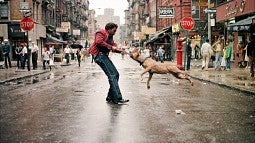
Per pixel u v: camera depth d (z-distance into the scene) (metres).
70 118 8.20
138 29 111.62
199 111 9.09
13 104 10.23
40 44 53.25
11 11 46.22
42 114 8.67
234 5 30.22
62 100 11.04
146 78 19.84
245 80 16.91
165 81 17.75
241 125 7.45
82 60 56.22
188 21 25.14
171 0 56.88
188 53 26.47
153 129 7.09
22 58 29.86
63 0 75.12
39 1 51.16
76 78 20.27
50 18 61.00
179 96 12.01
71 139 6.34
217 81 16.39
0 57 30.56
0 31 46.09
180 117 8.31
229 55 25.92
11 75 21.86
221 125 7.45
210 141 6.20
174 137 6.47
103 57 10.49
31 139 6.34
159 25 70.69
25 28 26.56
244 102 10.62
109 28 10.66
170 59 50.31
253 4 26.11
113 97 10.44
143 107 9.72
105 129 7.10
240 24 23.73
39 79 19.78
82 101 10.83
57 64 40.72
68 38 77.81
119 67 33.47
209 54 25.89
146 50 44.12
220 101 10.84
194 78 19.34
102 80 18.67
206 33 45.91
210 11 26.44
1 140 6.26
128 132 6.85
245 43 30.83
